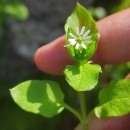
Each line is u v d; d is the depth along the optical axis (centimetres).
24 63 25
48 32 26
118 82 12
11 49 25
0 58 25
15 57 25
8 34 25
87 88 11
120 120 15
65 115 23
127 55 14
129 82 12
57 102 12
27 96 12
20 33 25
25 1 26
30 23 26
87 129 12
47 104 12
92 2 25
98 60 15
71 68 11
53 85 12
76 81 11
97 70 11
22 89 12
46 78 24
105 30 14
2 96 24
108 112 12
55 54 15
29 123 22
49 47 15
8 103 23
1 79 25
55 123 23
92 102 21
